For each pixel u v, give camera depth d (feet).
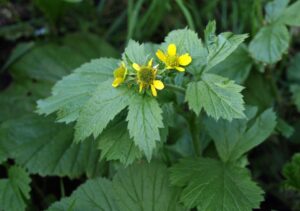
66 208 1.04
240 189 0.99
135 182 1.05
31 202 1.25
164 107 0.95
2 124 1.27
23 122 1.27
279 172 1.38
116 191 1.04
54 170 1.20
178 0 1.39
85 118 0.89
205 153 1.22
